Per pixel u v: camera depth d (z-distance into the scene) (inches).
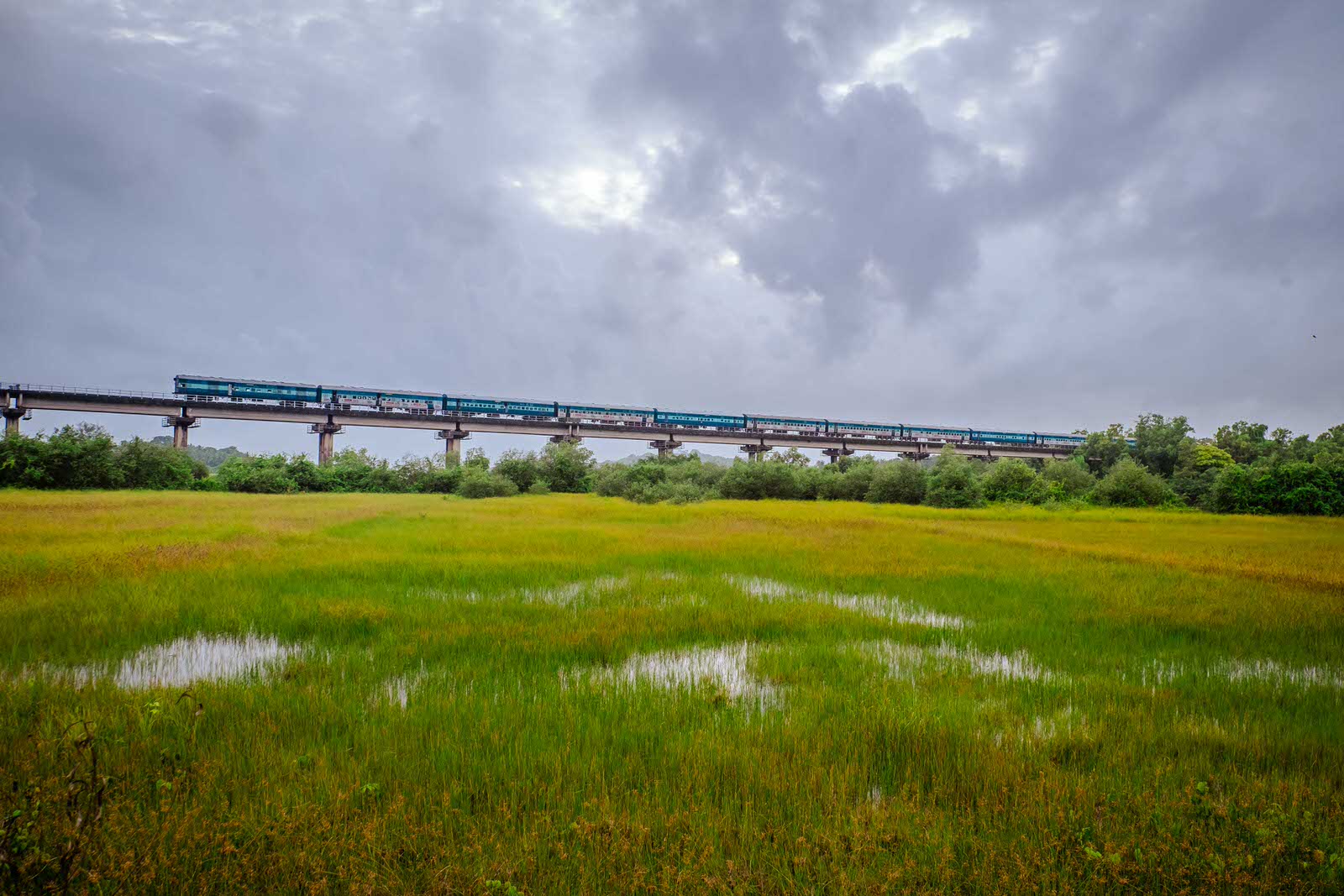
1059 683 305.0
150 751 205.0
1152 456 2819.9
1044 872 151.8
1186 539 943.7
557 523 991.6
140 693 255.9
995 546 805.2
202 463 2096.5
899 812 179.9
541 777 197.3
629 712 250.7
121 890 142.3
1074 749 225.5
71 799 161.8
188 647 345.7
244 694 257.3
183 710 237.0
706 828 168.4
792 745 221.5
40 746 200.7
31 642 336.5
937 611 465.7
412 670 309.4
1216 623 418.9
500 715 243.1
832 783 193.5
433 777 194.7
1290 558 730.2
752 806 182.4
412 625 387.5
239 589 462.9
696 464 2265.0
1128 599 495.2
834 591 530.3
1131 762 215.3
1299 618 431.8
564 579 550.6
